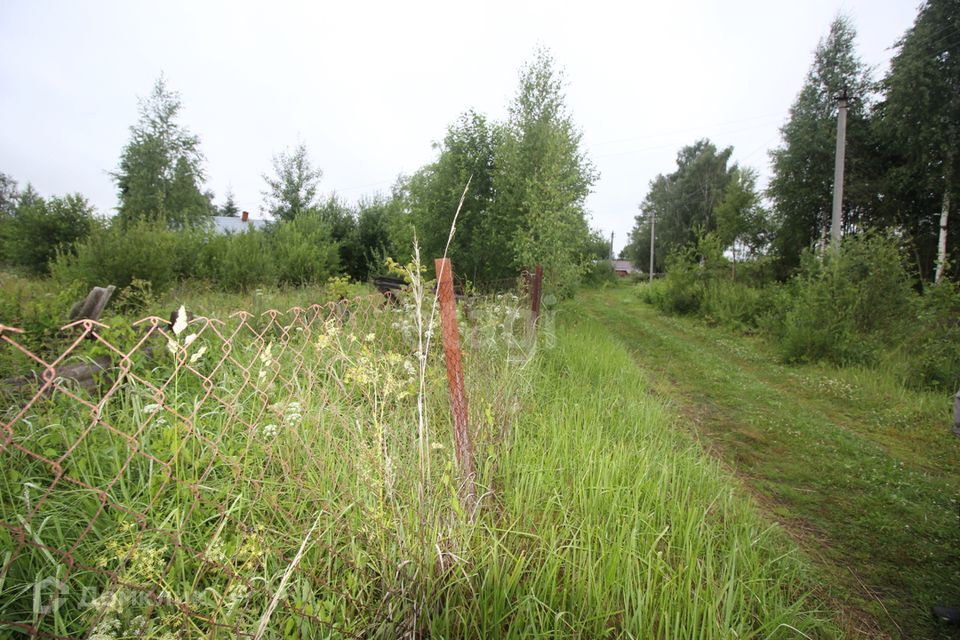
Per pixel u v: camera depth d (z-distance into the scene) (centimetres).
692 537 255
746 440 500
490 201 1299
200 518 197
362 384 265
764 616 211
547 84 1219
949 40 1492
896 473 420
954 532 326
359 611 168
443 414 327
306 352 325
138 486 207
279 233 1970
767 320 1123
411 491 211
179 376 324
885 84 1684
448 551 191
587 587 199
